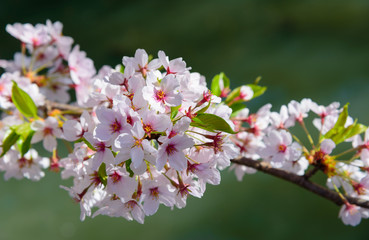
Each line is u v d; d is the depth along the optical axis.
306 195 3.07
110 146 1.08
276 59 4.51
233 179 3.29
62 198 3.10
